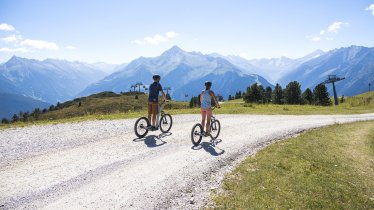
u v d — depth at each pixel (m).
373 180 14.57
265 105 58.00
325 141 20.42
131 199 9.64
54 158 12.98
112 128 19.39
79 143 15.48
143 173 11.77
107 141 16.09
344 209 11.02
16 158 12.79
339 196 11.84
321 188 12.12
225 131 20.67
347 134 23.98
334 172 14.39
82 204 9.16
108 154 13.83
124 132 18.36
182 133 18.83
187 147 15.67
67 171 11.58
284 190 11.35
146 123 17.05
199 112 32.09
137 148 14.95
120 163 12.70
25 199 9.30
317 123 28.70
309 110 47.62
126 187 10.45
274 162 14.32
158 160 13.34
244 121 26.19
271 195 10.80
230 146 16.61
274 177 12.41
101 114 29.19
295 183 12.14
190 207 9.52
